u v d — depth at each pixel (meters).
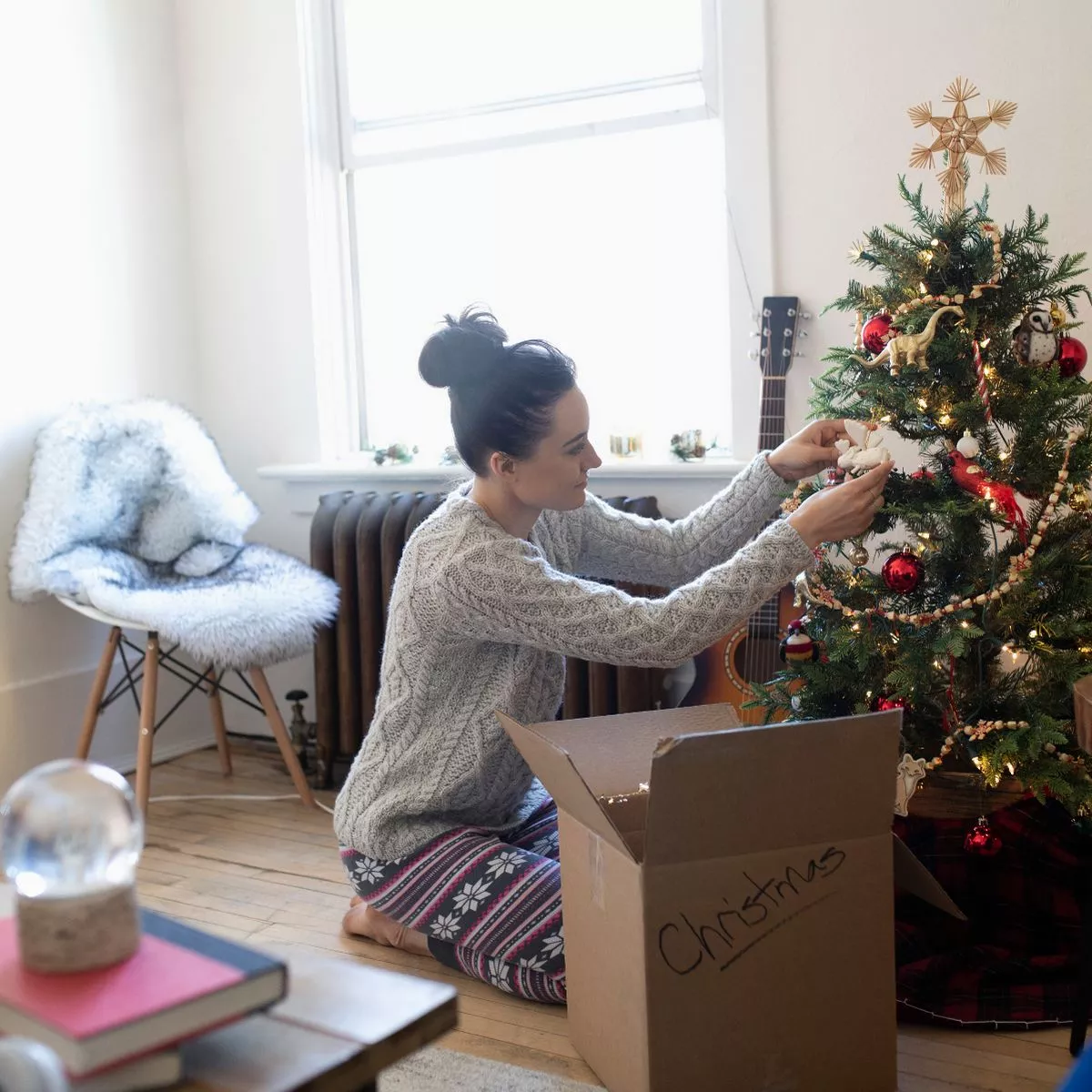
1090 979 1.52
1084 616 1.68
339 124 3.15
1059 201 2.32
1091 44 2.27
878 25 2.44
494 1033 1.70
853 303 1.79
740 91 2.57
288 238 3.16
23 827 0.86
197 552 2.86
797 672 1.83
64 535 2.69
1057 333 1.68
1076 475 1.64
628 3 2.78
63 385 2.97
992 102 2.36
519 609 1.65
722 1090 1.35
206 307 3.30
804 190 2.55
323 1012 0.91
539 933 1.73
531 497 1.71
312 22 3.11
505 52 2.93
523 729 1.47
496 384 1.63
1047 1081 1.52
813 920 1.37
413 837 1.83
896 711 1.33
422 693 1.80
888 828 1.39
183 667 3.12
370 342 3.24
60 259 2.96
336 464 3.16
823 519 1.61
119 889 0.87
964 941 1.80
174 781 3.02
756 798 1.30
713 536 1.92
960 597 1.70
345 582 2.88
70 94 2.98
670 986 1.32
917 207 1.74
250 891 2.29
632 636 1.61
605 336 2.93
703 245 2.79
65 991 0.83
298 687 3.26
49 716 2.93
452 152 3.01
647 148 2.82
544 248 2.98
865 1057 1.41
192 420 2.94
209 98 3.22
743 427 2.68
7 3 2.83
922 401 1.66
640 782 1.57
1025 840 1.82
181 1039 0.81
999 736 1.67
